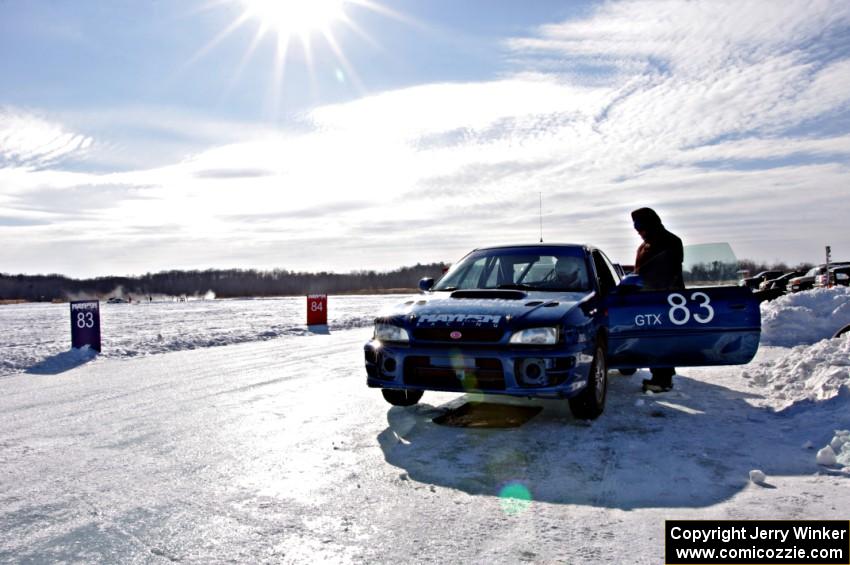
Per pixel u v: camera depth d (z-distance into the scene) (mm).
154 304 59250
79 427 4336
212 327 16344
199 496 2838
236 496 2830
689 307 4770
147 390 5902
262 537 2361
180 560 2170
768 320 8766
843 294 9008
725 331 4703
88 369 7594
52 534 2414
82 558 2193
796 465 3205
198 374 6945
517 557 2172
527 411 4605
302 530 2426
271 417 4539
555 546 2264
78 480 3105
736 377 5984
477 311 4090
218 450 3641
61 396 5664
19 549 2277
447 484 2965
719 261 5746
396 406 4848
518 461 3322
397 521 2514
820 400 4238
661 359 4852
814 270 19906
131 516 2598
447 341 3969
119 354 9078
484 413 4547
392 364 4176
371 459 3398
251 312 30125
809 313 8711
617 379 6086
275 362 7980
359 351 9344
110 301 76875
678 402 4852
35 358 8352
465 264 5340
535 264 5066
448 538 2342
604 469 3174
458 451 3527
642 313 4809
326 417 4496
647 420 4262
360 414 4582
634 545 2271
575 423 4191
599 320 4520
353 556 2188
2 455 3604
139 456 3543
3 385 6426
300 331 13852
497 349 3846
